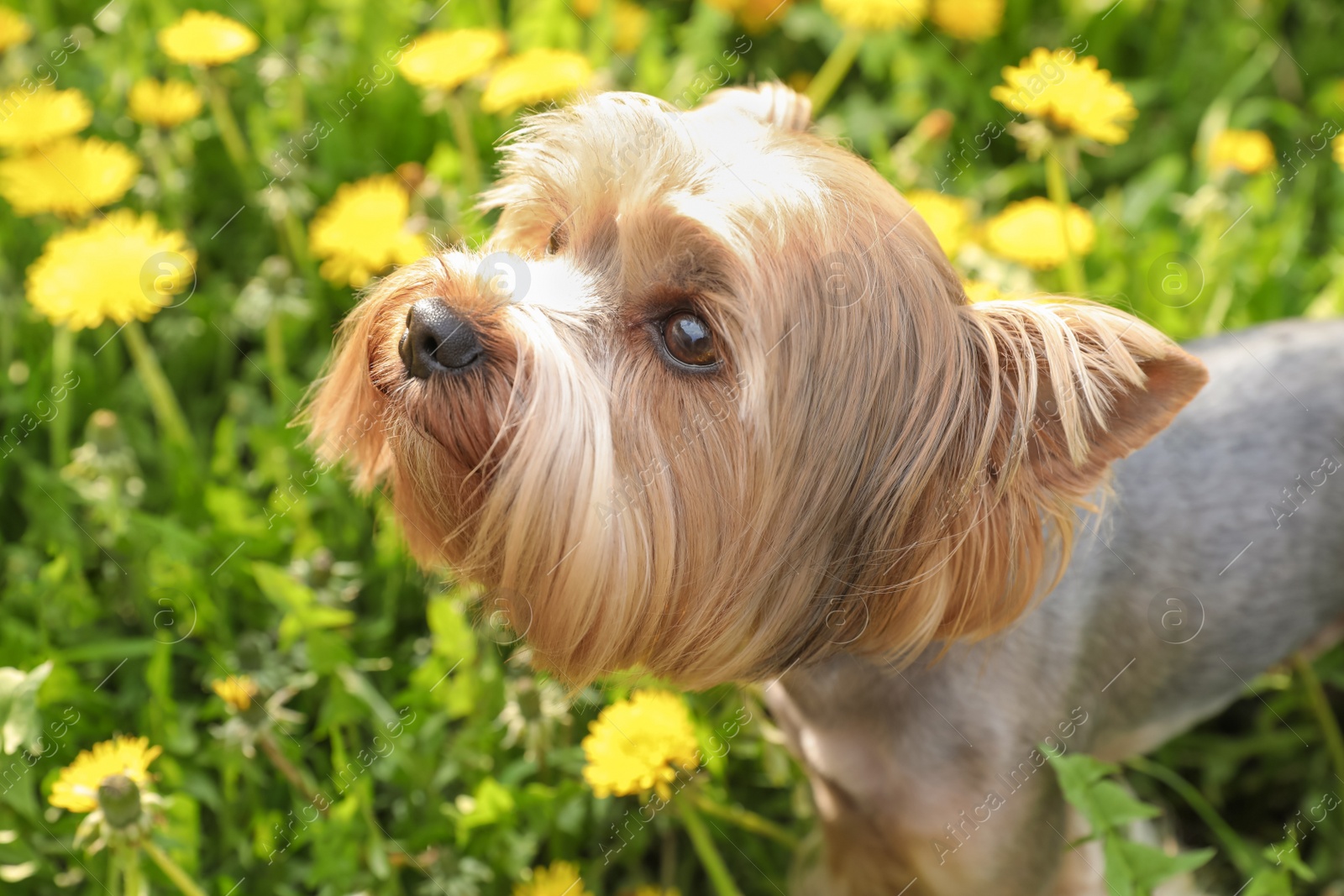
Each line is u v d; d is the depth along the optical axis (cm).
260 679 60
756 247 48
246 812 60
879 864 57
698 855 62
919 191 75
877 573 50
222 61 70
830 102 88
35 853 58
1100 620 56
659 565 49
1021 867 55
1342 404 61
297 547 65
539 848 61
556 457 48
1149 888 52
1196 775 67
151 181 73
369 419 54
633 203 49
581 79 68
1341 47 91
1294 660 64
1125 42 92
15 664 61
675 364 49
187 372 72
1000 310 49
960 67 85
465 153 70
